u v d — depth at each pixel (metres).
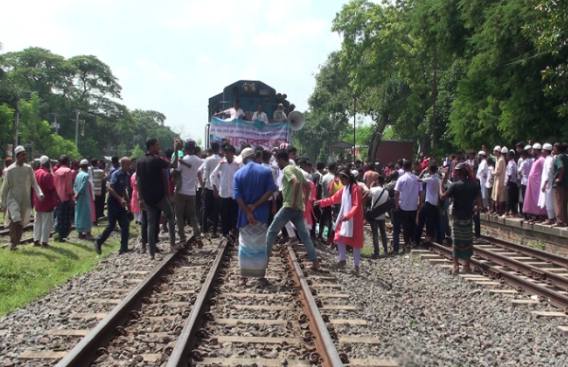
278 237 15.41
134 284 9.59
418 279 11.23
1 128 60.75
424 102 45.22
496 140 25.17
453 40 27.48
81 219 15.93
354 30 45.53
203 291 8.12
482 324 8.02
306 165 14.86
